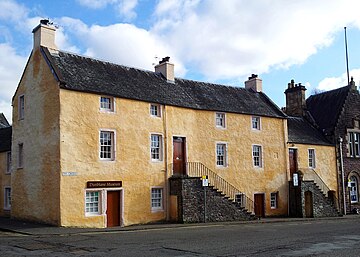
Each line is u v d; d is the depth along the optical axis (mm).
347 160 34375
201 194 23438
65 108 20094
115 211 21375
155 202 23203
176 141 24828
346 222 24594
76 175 20016
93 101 21188
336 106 35562
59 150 19641
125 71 24969
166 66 26922
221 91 29766
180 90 26641
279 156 30312
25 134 22688
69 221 19516
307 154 32281
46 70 21344
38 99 21750
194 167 25328
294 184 29547
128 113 22484
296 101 37375
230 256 11469
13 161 23641
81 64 22812
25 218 22031
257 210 28562
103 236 16578
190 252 12188
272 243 14195
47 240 15211
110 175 21234
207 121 26516
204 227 20781
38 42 22312
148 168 22922
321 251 12305
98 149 21016
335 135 34031
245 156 28219
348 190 33906
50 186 20094
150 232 18250
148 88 24594
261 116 29656
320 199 29938
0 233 17672
